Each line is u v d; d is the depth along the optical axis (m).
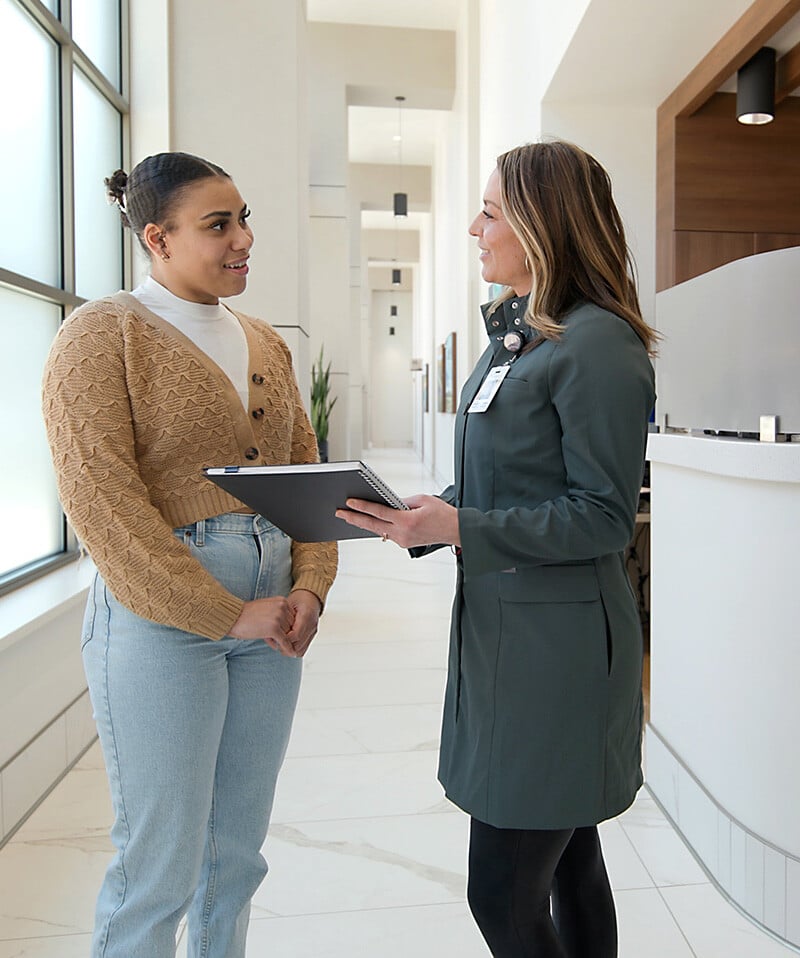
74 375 1.18
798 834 1.84
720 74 3.84
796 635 1.85
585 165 1.22
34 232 2.97
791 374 1.93
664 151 4.48
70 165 3.19
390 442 23.97
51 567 2.97
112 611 1.26
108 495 1.16
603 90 4.38
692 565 2.29
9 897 1.99
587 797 1.20
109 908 1.29
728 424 2.17
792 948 1.82
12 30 2.77
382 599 5.20
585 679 1.19
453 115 9.80
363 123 12.06
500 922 1.24
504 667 1.21
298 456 1.58
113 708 1.25
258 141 4.09
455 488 1.37
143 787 1.26
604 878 1.40
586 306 1.19
